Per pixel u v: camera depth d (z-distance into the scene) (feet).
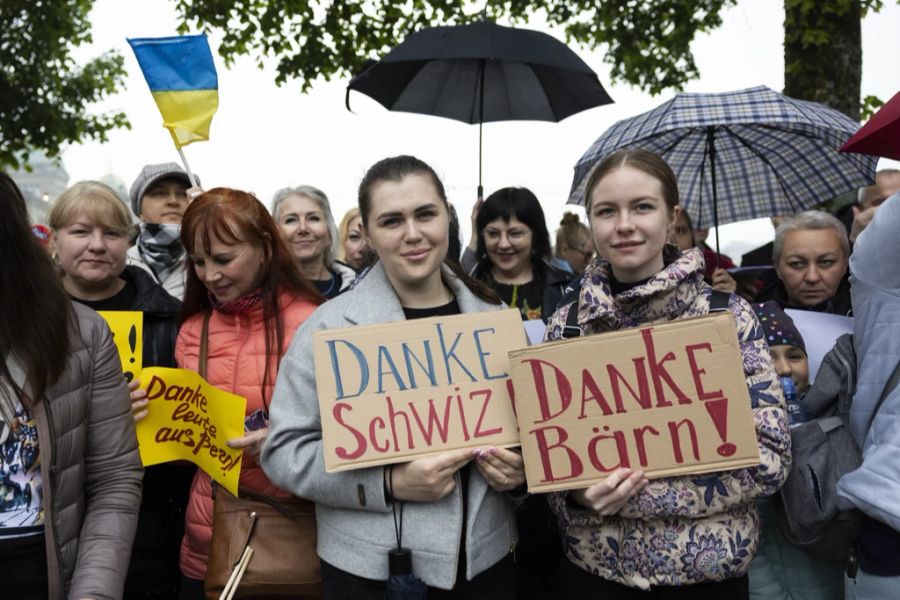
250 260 9.00
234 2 34.24
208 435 8.74
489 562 7.55
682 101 12.73
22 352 6.64
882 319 8.12
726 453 7.14
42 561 6.72
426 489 7.27
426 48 14.88
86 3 46.98
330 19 34.40
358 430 7.39
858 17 23.26
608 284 8.04
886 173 13.01
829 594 8.89
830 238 10.99
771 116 11.96
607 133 13.52
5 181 6.79
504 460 7.34
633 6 35.04
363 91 16.21
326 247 14.96
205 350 9.23
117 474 7.41
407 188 7.61
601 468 7.25
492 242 14.52
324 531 7.83
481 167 16.40
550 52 14.94
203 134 10.46
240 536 8.51
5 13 45.01
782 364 9.25
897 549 7.60
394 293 8.04
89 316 7.38
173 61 10.49
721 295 7.79
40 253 6.86
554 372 7.35
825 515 8.16
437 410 7.47
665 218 7.79
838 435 8.44
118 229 10.23
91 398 7.27
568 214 23.40
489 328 7.68
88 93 48.24
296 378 7.84
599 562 7.61
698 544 7.34
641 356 7.30
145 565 9.82
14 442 6.65
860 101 23.48
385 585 7.50
